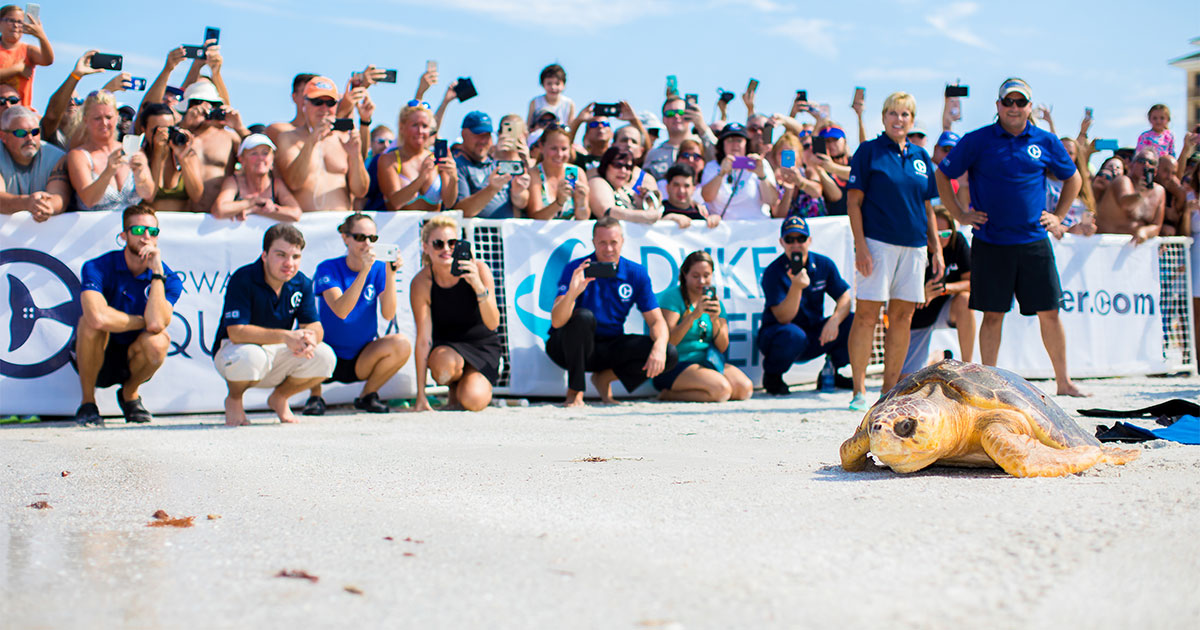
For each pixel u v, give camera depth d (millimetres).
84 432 6922
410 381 8891
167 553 2730
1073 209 12086
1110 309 11500
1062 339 8336
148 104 8602
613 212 9875
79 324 7637
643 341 9031
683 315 9281
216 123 9023
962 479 3697
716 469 4199
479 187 9906
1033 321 11141
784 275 9750
